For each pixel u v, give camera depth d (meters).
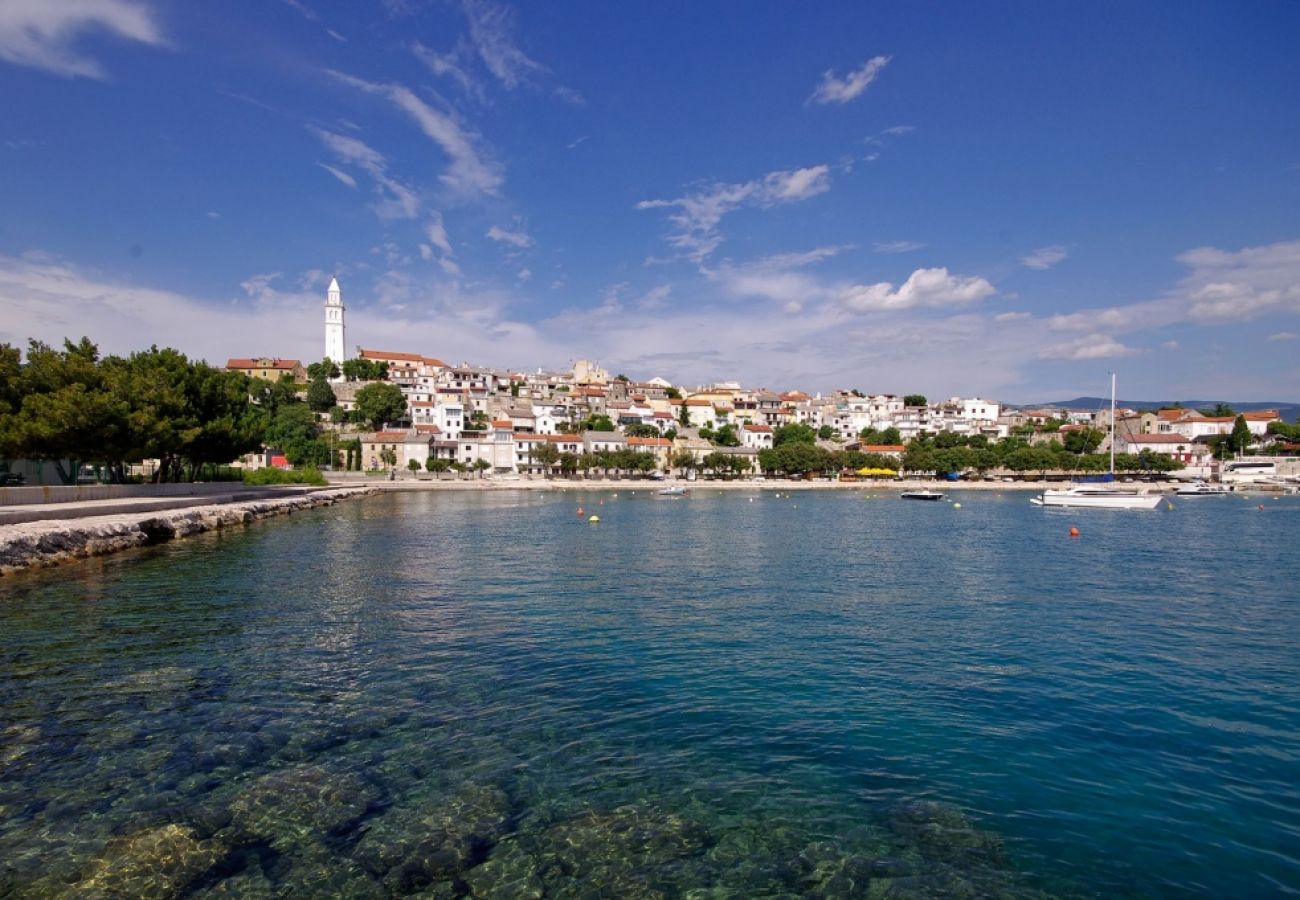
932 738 15.37
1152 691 18.56
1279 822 12.05
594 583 34.34
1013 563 42.56
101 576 34.69
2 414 55.03
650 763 13.95
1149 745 15.14
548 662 20.56
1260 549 49.81
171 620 25.31
